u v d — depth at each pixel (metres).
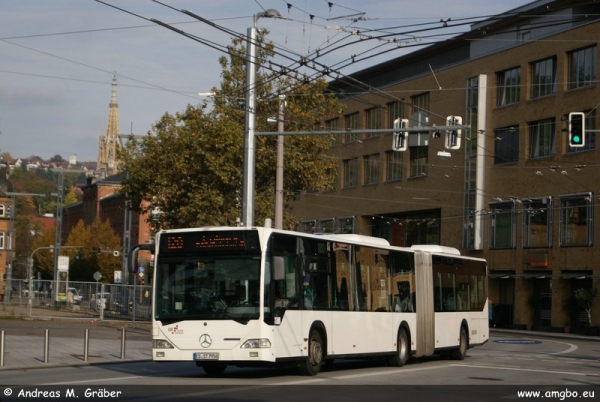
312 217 75.19
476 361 26.03
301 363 18.73
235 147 38.38
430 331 24.89
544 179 51.22
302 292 18.72
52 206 164.50
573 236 49.19
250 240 17.70
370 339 21.64
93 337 32.75
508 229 54.00
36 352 24.80
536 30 52.00
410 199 62.88
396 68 64.56
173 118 41.41
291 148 39.69
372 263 22.19
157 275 18.06
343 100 70.25
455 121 25.55
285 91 39.06
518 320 52.53
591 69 48.25
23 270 113.44
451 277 26.80
